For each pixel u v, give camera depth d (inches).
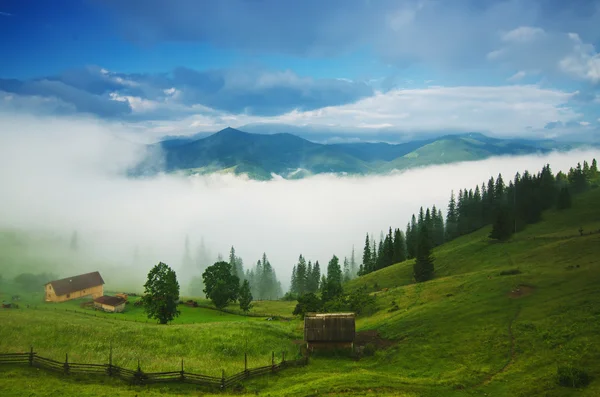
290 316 4402.1
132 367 1919.3
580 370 1627.7
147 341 2379.4
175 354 2244.1
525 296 2662.4
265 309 5191.9
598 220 5388.8
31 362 1758.1
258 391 1780.3
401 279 5147.6
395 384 1770.4
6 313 2817.4
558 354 1863.9
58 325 2410.2
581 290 2524.6
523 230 5698.8
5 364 1733.5
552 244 4244.6
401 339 2454.5
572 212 5989.2
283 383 1875.0
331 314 2532.0
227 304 4766.2
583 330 2009.1
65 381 1638.8
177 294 3464.6
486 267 4249.5
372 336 2615.7
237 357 2299.5
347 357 2288.4
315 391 1694.1
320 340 2383.1
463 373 1877.5
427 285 3759.8
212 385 1777.8
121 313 4424.2
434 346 2246.6
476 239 6072.8
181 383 1776.6
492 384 1748.3
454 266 4813.0
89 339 2268.7
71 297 5009.8
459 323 2470.5
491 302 2682.1
